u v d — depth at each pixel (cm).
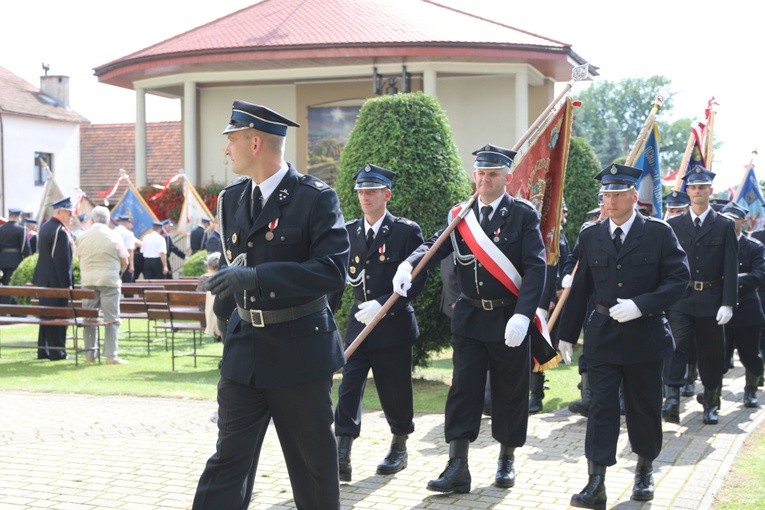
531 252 611
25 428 813
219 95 2886
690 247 884
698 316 880
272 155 445
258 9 2978
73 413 888
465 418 621
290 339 440
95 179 4603
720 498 618
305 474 462
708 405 886
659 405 620
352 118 2744
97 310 1247
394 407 669
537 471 679
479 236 621
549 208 742
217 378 1134
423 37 2475
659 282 628
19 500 590
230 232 452
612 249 632
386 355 663
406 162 1015
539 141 736
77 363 1259
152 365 1263
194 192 2430
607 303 629
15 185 4119
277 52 2512
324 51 2480
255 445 454
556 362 631
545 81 2831
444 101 2755
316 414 447
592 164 1811
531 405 927
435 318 1016
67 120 4325
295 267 421
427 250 651
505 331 606
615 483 653
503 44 2436
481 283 621
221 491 441
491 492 620
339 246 436
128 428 816
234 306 470
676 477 667
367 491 618
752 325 966
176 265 2653
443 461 701
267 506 584
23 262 1788
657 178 911
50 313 1259
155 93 3098
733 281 862
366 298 692
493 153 623
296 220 439
